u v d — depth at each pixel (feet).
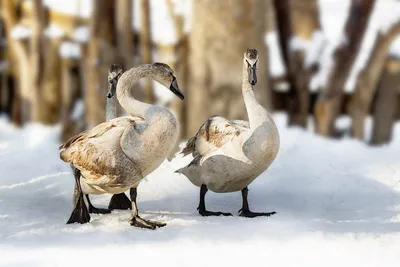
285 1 80.12
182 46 81.82
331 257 27.86
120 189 33.17
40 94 94.89
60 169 48.96
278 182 43.88
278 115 104.17
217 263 27.02
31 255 27.84
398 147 55.11
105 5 80.38
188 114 70.49
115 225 32.99
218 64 67.97
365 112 86.02
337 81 82.74
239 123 36.73
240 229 31.76
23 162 51.34
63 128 91.76
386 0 84.38
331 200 39.88
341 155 51.03
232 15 67.15
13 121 107.04
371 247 29.19
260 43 69.05
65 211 36.42
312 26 80.59
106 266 26.50
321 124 83.76
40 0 92.17
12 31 97.91
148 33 86.43
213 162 34.96
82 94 92.94
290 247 29.14
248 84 34.88
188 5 79.46
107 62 80.94
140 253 28.17
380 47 82.79
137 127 32.68
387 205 38.63
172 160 48.29
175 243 29.58
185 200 39.63
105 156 32.35
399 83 86.63
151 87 85.97
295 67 80.18
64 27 94.48
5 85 113.29
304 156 50.47
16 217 34.47
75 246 29.12
